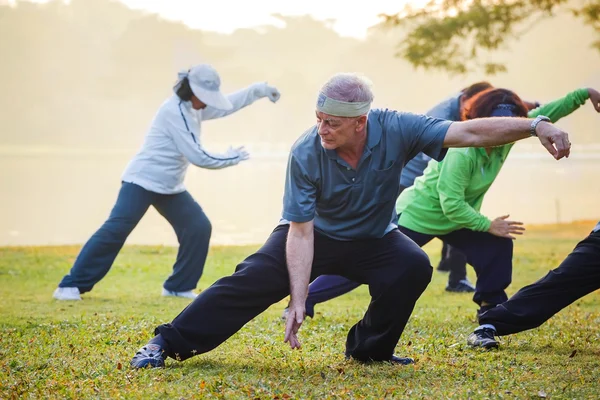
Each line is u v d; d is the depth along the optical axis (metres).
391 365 6.51
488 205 34.50
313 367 6.49
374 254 6.30
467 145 5.98
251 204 34.91
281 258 6.28
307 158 6.07
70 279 10.58
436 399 5.64
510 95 7.92
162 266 14.03
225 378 6.07
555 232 20.58
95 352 7.05
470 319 8.86
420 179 8.62
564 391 5.81
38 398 5.72
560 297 7.05
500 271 8.18
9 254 15.45
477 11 18.03
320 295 8.59
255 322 8.66
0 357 6.91
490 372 6.34
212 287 6.34
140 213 10.73
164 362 6.47
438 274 13.19
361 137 6.01
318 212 6.26
